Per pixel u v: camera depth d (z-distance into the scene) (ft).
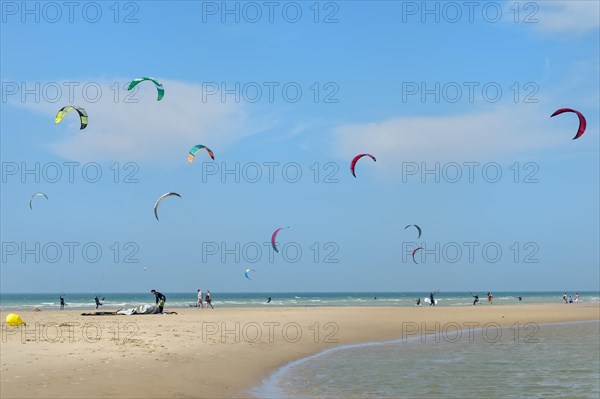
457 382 47.80
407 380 48.52
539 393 43.88
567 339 83.05
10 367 43.34
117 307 220.43
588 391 44.65
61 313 124.06
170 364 48.93
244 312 126.62
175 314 113.39
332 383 46.88
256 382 45.96
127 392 37.70
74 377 40.88
